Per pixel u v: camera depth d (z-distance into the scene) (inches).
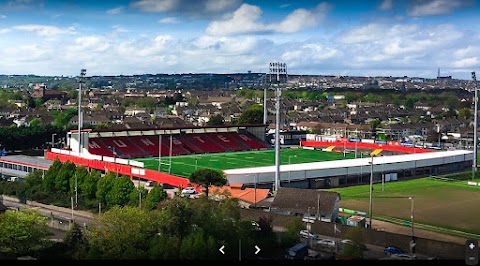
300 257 3344.0
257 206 4773.6
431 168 7347.4
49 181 5196.9
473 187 6259.8
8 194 5364.2
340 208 4926.2
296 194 4554.6
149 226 3299.7
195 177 4972.9
